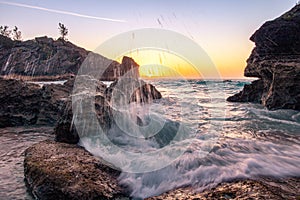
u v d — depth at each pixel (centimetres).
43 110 1044
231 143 584
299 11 1845
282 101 1238
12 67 6291
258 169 431
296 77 1195
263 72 1499
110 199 372
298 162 464
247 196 316
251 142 598
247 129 782
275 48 1748
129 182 410
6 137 780
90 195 363
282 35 1720
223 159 476
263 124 873
